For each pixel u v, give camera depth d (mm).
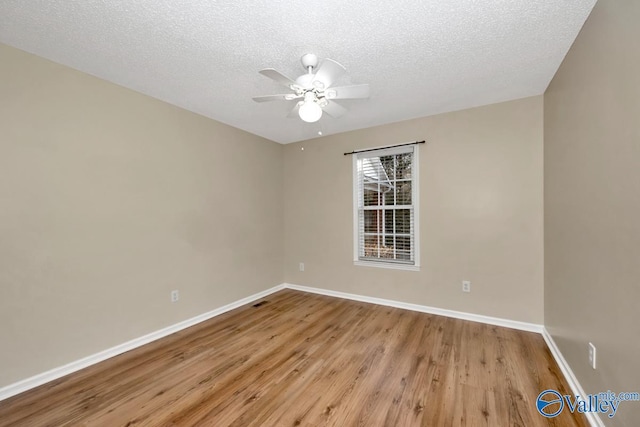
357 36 1792
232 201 3564
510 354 2295
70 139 2137
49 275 2018
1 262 1816
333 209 4023
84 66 2139
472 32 1761
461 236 3092
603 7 1427
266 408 1696
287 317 3203
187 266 3000
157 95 2660
